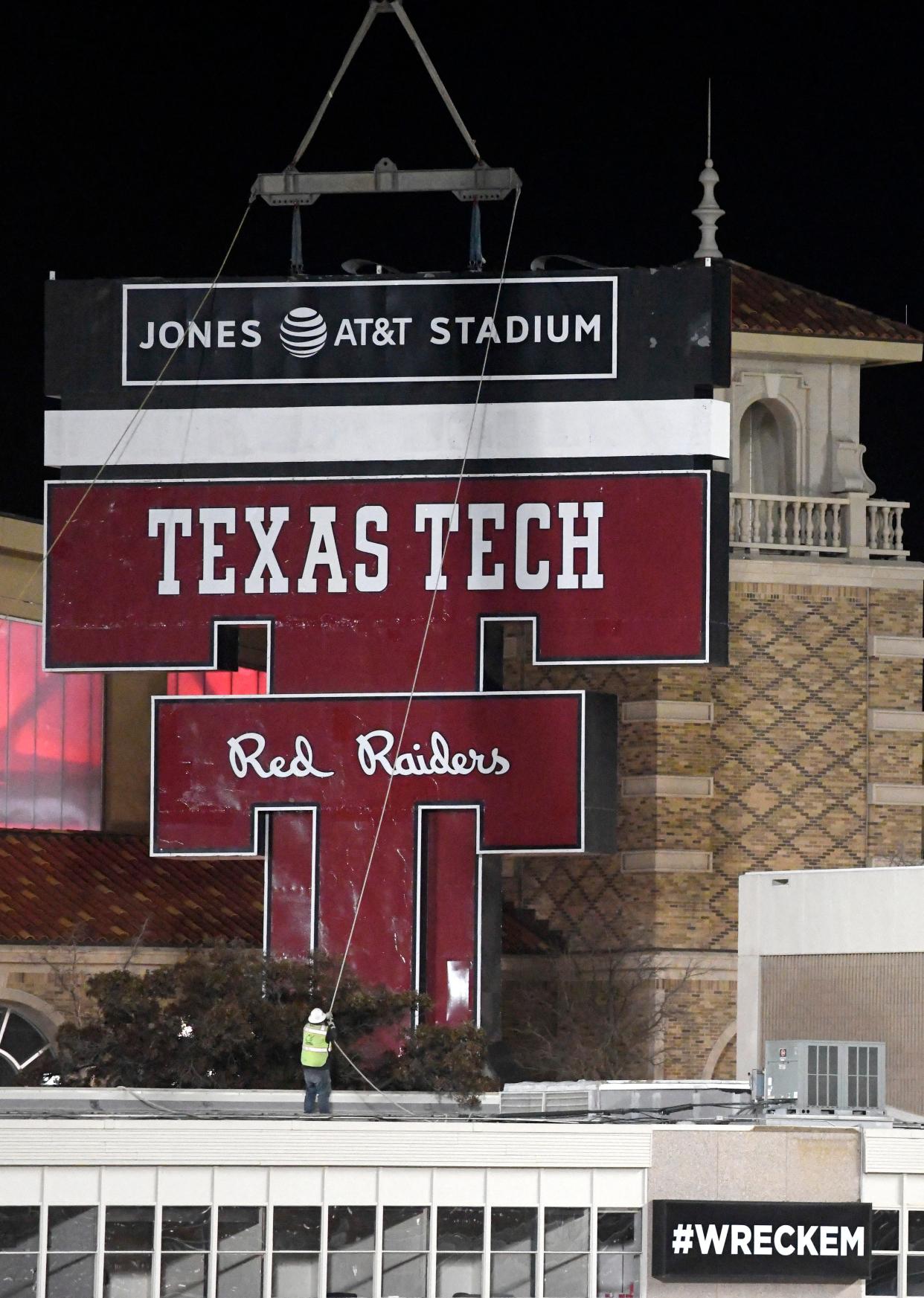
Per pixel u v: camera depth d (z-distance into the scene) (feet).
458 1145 586.86
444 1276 584.40
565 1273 589.73
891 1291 602.44
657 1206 592.19
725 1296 597.52
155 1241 570.46
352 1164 581.53
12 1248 565.12
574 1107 647.56
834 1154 601.62
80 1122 569.64
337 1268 579.48
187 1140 573.74
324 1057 598.75
